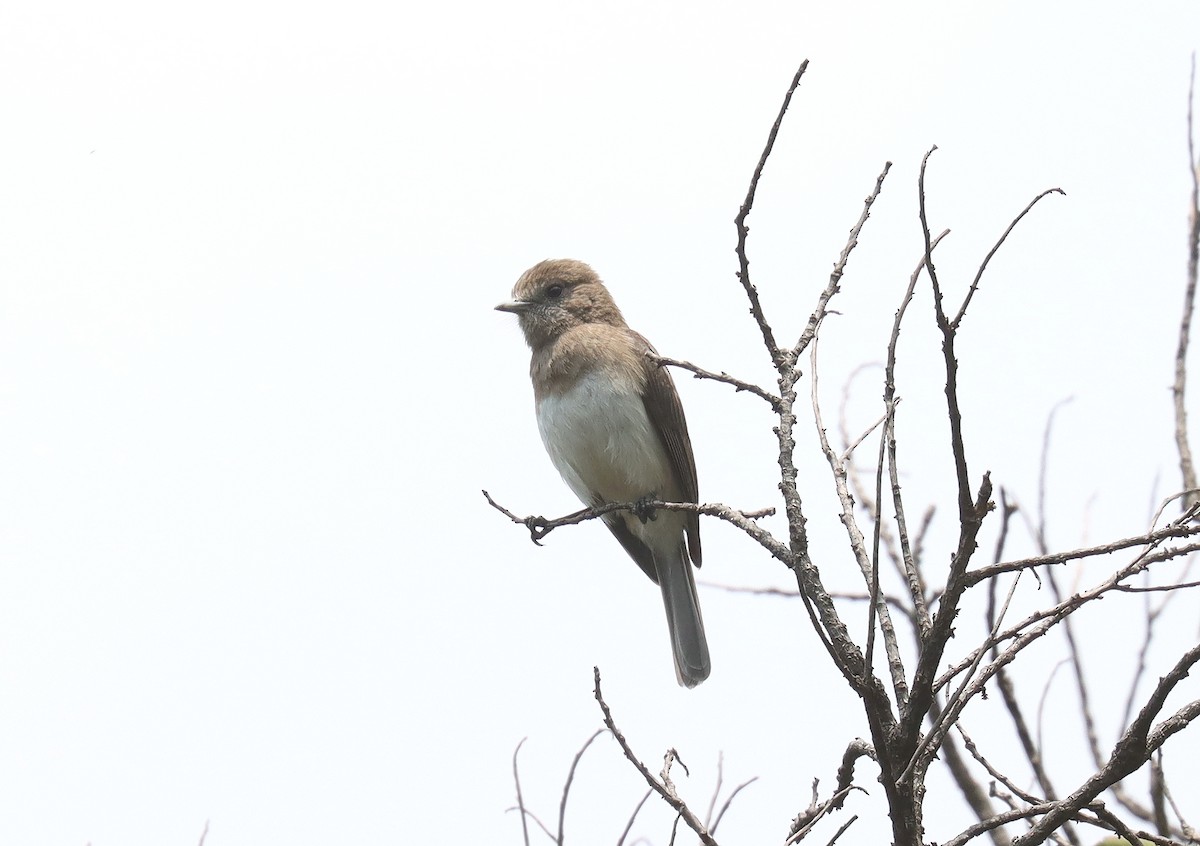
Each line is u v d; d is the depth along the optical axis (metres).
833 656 6.93
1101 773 7.07
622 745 7.97
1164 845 7.38
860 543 7.70
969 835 7.27
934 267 6.42
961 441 6.50
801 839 7.50
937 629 6.71
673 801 7.81
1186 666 6.82
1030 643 6.94
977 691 6.87
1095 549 6.83
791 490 7.93
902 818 6.91
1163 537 6.89
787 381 8.27
